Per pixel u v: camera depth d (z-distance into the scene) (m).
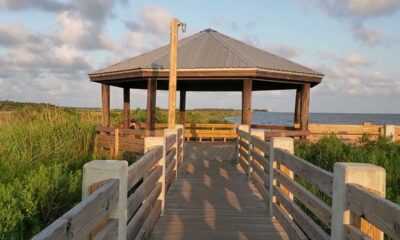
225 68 10.02
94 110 10.93
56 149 7.75
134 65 11.16
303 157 8.37
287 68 11.00
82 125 9.36
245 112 10.38
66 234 1.54
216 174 8.10
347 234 2.35
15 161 6.65
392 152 8.29
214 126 16.38
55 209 4.89
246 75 10.01
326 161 7.78
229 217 4.94
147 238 3.96
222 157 10.86
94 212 1.96
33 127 8.39
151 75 10.38
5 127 8.33
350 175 2.34
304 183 5.67
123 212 2.58
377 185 2.33
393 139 11.61
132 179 3.04
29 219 4.36
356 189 2.21
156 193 4.70
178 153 8.48
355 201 2.23
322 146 8.96
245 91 10.38
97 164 2.46
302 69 11.59
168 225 4.59
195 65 10.36
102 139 11.16
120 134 10.72
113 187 2.33
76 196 5.30
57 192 4.96
